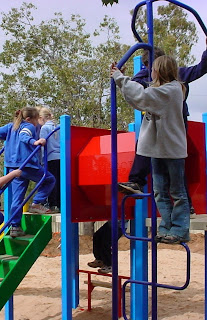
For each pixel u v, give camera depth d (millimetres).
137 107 3867
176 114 3912
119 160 5547
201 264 11391
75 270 7234
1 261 5406
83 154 5750
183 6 4355
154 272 4125
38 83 21422
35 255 5461
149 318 6785
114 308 4148
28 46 21953
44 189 6016
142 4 4363
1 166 20938
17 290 8812
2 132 6164
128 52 4113
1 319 7070
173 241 3941
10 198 6504
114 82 4129
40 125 7039
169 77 3963
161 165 4062
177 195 3984
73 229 7227
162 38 22156
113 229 4172
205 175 5828
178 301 7840
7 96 21234
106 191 5672
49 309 7340
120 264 11453
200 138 5812
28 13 22094
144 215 5504
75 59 21547
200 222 4648
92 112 20578
